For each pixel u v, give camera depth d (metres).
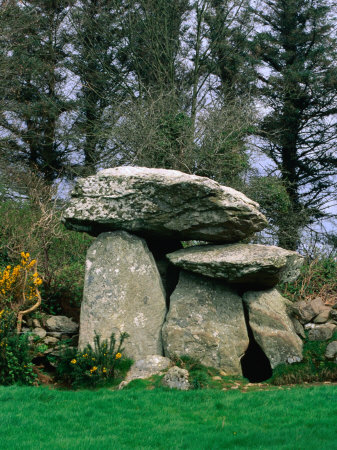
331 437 5.57
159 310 9.38
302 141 24.31
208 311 9.15
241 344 8.94
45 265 11.88
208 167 17.92
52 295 11.41
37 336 10.06
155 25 22.33
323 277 11.56
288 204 19.80
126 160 19.47
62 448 5.38
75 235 15.08
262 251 9.21
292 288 11.23
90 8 23.55
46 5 23.70
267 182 18.84
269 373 9.31
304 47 24.86
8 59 20.62
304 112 24.28
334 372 8.54
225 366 8.77
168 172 9.54
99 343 8.88
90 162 22.95
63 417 6.52
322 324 9.30
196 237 9.66
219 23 22.78
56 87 23.33
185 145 17.88
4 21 19.81
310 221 22.38
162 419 6.43
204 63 23.14
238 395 7.45
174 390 7.73
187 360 8.77
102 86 23.50
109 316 9.15
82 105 22.77
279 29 25.95
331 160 23.83
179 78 22.78
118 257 9.48
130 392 7.62
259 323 9.03
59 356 9.38
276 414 6.48
